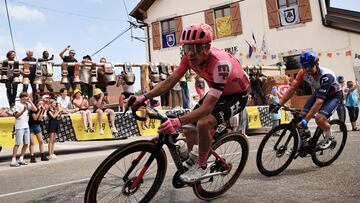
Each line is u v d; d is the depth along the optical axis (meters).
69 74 8.97
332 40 15.38
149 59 19.52
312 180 3.69
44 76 8.17
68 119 8.24
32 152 6.98
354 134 8.47
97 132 8.62
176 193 3.45
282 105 4.34
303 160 5.00
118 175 2.64
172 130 2.55
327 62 15.44
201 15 18.39
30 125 7.05
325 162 4.51
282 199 3.02
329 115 4.39
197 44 2.67
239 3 17.52
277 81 12.72
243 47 17.33
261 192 3.31
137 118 2.86
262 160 3.95
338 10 16.75
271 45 16.69
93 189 2.50
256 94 12.60
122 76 9.40
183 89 10.63
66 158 7.36
